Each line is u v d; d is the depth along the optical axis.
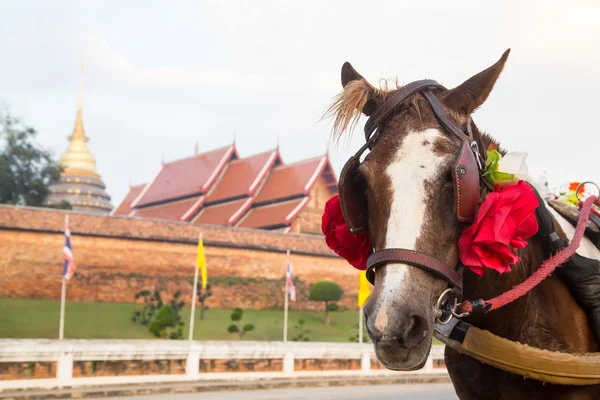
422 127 3.09
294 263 51.34
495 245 2.91
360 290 29.48
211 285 48.31
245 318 46.28
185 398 15.28
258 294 49.69
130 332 38.09
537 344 3.45
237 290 49.06
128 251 45.84
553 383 3.35
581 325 3.53
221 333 40.59
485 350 3.42
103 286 44.53
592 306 3.52
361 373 22.98
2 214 41.78
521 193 3.00
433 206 2.89
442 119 3.11
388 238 2.88
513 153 3.32
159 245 46.94
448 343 3.58
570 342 3.47
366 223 3.14
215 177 65.94
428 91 3.23
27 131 58.50
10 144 57.72
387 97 3.27
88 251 44.41
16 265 41.97
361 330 29.31
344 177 3.10
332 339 42.38
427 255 2.83
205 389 17.33
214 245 48.66
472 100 3.20
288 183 61.31
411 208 2.88
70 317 39.50
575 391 3.41
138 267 46.00
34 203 57.66
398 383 21.17
